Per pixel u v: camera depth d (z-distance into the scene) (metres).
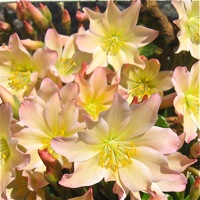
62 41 0.27
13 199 0.24
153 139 0.21
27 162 0.21
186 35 0.27
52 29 0.26
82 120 0.23
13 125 0.23
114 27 0.26
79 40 0.26
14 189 0.24
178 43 0.30
